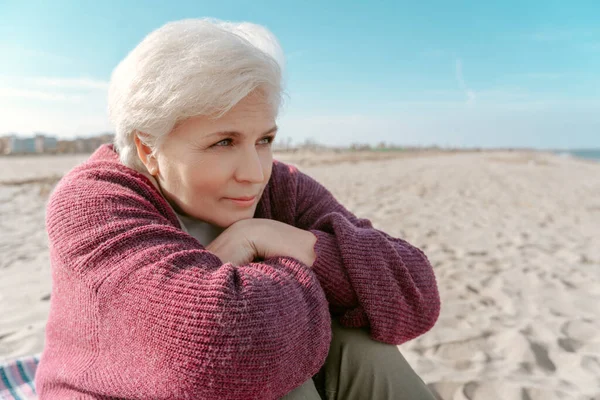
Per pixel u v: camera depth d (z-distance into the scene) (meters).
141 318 0.89
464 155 42.62
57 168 17.88
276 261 1.12
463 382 2.12
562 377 2.23
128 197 1.07
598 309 3.17
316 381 1.31
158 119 1.02
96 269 0.94
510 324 2.86
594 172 20.30
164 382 0.88
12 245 4.83
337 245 1.21
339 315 1.27
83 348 1.01
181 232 1.05
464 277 3.85
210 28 1.04
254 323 0.90
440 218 6.86
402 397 1.20
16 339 2.47
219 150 1.07
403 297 1.20
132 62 1.06
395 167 19.36
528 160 30.53
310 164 19.69
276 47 1.19
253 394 0.91
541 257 4.60
